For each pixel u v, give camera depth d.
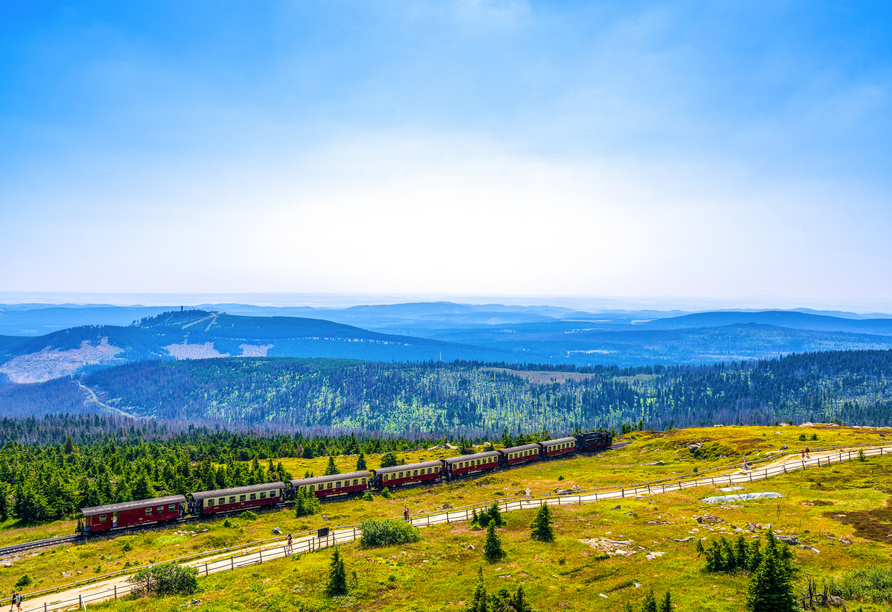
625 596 49.19
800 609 43.00
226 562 66.69
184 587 57.19
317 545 72.31
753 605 44.19
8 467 147.25
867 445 114.62
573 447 149.12
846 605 42.97
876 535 58.56
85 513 83.25
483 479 120.38
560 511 80.44
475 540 68.44
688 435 156.12
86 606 54.31
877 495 73.94
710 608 45.31
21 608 55.19
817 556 54.28
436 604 50.12
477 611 44.97
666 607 40.81
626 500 85.75
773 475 94.00
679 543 62.09
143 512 87.06
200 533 84.81
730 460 116.19
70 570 68.50
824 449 112.69
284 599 53.12
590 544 63.78
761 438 135.75
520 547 63.84
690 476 103.31
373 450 195.88
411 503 100.94
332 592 54.16
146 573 59.03
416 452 189.88
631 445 155.00
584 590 51.16
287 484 104.56
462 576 56.50
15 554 76.75
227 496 94.62
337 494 108.44
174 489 121.31
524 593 50.81
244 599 53.59
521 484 112.38
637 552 60.19
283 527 86.31
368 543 69.56
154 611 51.50
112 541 80.38
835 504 71.75
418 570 59.09
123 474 137.25
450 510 87.81
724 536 62.72
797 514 68.94
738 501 78.06
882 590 44.25
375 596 53.19
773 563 44.47
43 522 99.38
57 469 148.00
